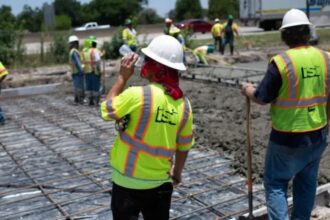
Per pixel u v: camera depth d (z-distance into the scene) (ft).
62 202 15.75
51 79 44.42
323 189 15.02
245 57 56.95
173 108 8.71
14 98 37.24
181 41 41.39
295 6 97.66
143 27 123.54
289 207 14.21
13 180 18.12
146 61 8.87
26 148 22.44
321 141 10.78
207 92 35.19
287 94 10.36
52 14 63.93
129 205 8.89
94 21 225.97
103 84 36.47
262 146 20.99
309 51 10.52
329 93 10.93
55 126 26.91
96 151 21.66
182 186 17.03
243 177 17.81
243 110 28.86
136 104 8.49
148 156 8.69
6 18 60.08
